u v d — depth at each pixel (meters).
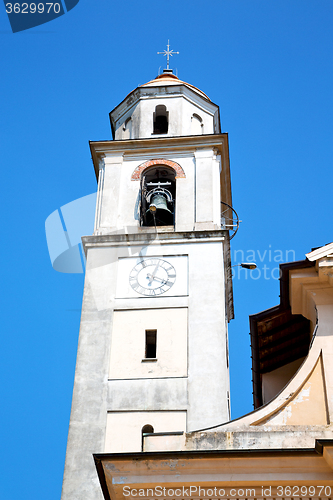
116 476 17.53
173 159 33.41
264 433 18.22
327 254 21.84
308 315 22.47
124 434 25.02
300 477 17.20
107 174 33.06
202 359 26.67
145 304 28.38
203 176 32.56
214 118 36.84
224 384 26.00
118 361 26.83
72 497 23.75
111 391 26.05
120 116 36.88
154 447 18.17
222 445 18.11
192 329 27.52
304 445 18.00
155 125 36.41
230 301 31.45
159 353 26.95
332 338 20.41
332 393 19.27
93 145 33.84
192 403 25.59
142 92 36.50
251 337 25.59
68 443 24.91
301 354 26.09
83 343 27.39
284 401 19.22
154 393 25.91
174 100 36.19
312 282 21.83
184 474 17.47
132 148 33.81
